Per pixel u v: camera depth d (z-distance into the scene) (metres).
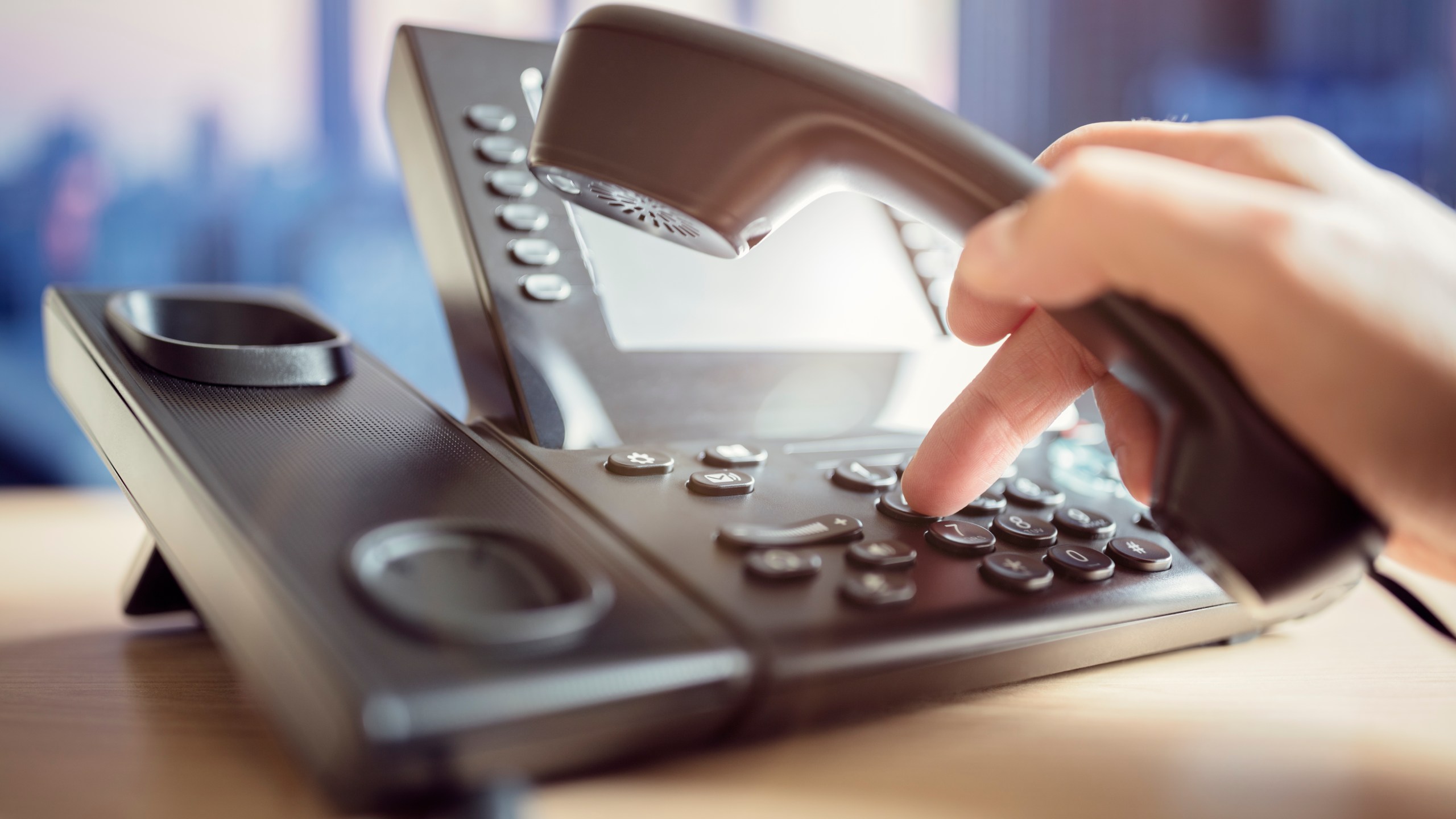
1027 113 1.09
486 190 0.43
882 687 0.26
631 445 0.39
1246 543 0.27
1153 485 0.29
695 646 0.24
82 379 0.37
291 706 0.21
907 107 0.30
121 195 0.85
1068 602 0.31
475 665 0.21
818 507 0.34
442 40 0.46
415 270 0.96
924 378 0.48
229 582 0.24
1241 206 0.24
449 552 0.25
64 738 0.26
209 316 0.42
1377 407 0.25
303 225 0.92
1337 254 0.24
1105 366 0.31
